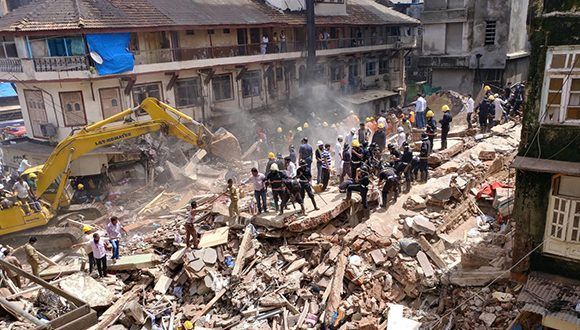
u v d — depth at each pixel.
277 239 15.66
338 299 12.69
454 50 38.97
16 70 25.39
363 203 15.77
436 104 34.31
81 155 22.02
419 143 21.31
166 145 27.81
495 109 23.17
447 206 15.70
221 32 32.81
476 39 37.41
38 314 12.69
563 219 10.63
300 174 15.34
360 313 12.38
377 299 12.78
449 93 34.09
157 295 14.06
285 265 14.66
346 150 17.58
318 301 13.20
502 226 14.27
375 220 15.11
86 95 26.11
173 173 24.56
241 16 33.38
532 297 10.47
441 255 13.52
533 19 10.31
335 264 13.95
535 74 10.52
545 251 11.11
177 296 14.22
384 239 14.14
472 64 37.84
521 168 10.48
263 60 34.19
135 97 28.27
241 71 33.66
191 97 31.42
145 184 25.33
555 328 9.98
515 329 10.73
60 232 18.92
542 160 10.62
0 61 26.59
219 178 24.78
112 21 25.70
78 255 18.23
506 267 12.12
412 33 52.16
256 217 15.79
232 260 15.03
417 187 17.12
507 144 20.45
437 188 16.33
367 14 45.31
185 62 29.34
